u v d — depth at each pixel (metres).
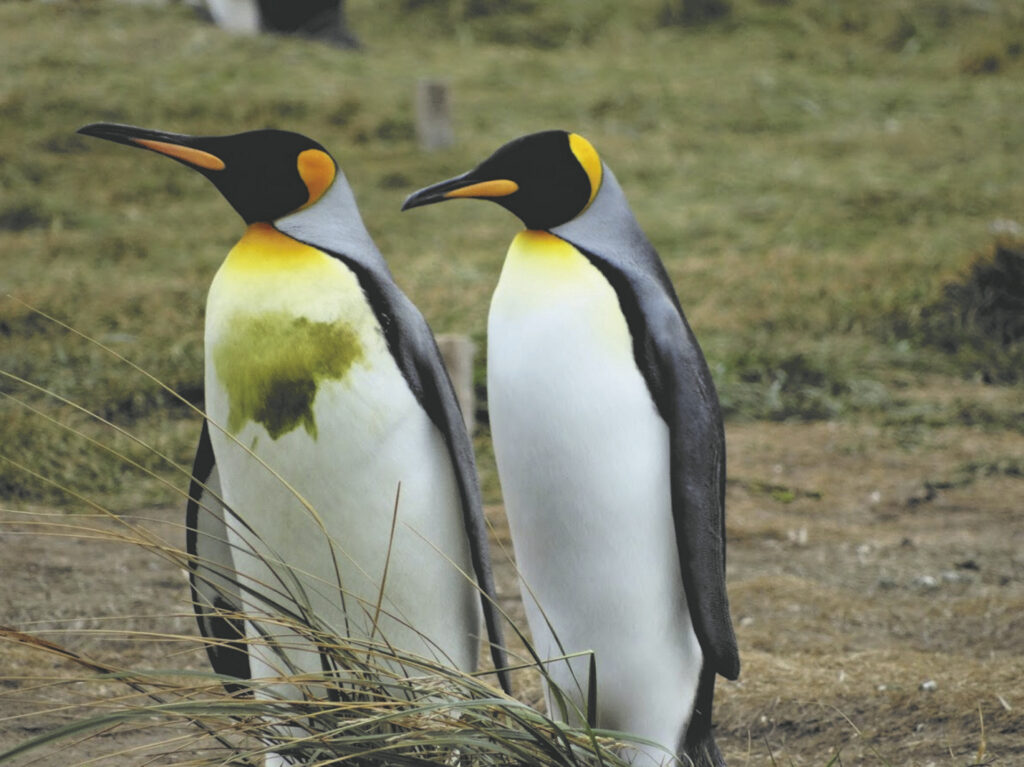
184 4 35.88
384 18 38.16
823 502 12.48
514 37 37.22
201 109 27.69
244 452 5.56
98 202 23.64
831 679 8.00
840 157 28.69
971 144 29.56
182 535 10.37
